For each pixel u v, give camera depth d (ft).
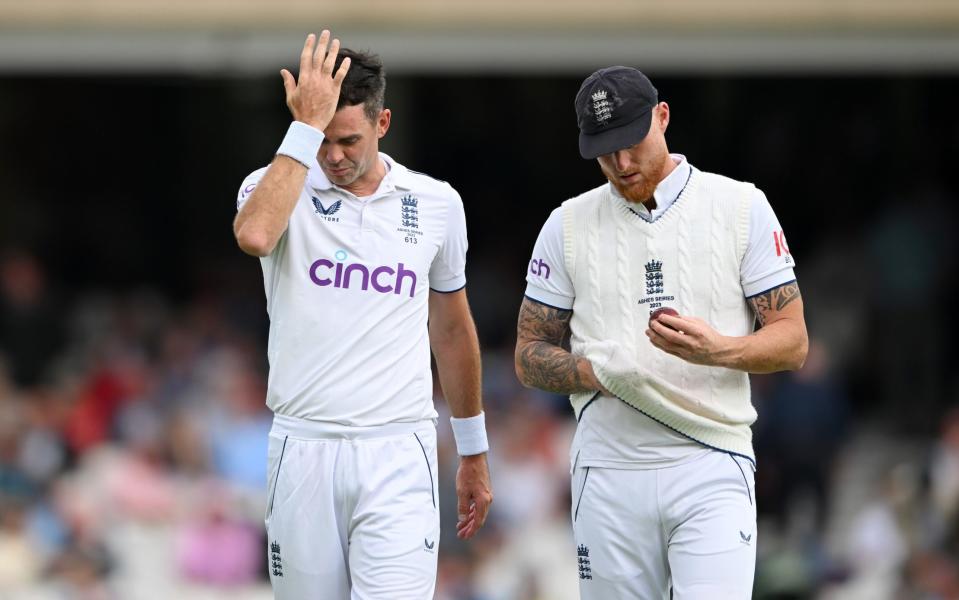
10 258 204.74
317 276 53.06
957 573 114.32
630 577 55.26
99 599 119.03
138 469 135.03
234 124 218.38
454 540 116.67
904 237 175.42
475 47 151.43
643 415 54.34
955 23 149.07
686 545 53.98
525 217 210.38
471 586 113.80
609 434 55.06
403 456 53.47
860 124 194.08
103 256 216.95
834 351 172.96
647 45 151.12
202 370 158.92
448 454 122.21
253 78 216.33
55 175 217.77
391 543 52.85
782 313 53.47
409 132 206.08
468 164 209.26
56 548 122.83
